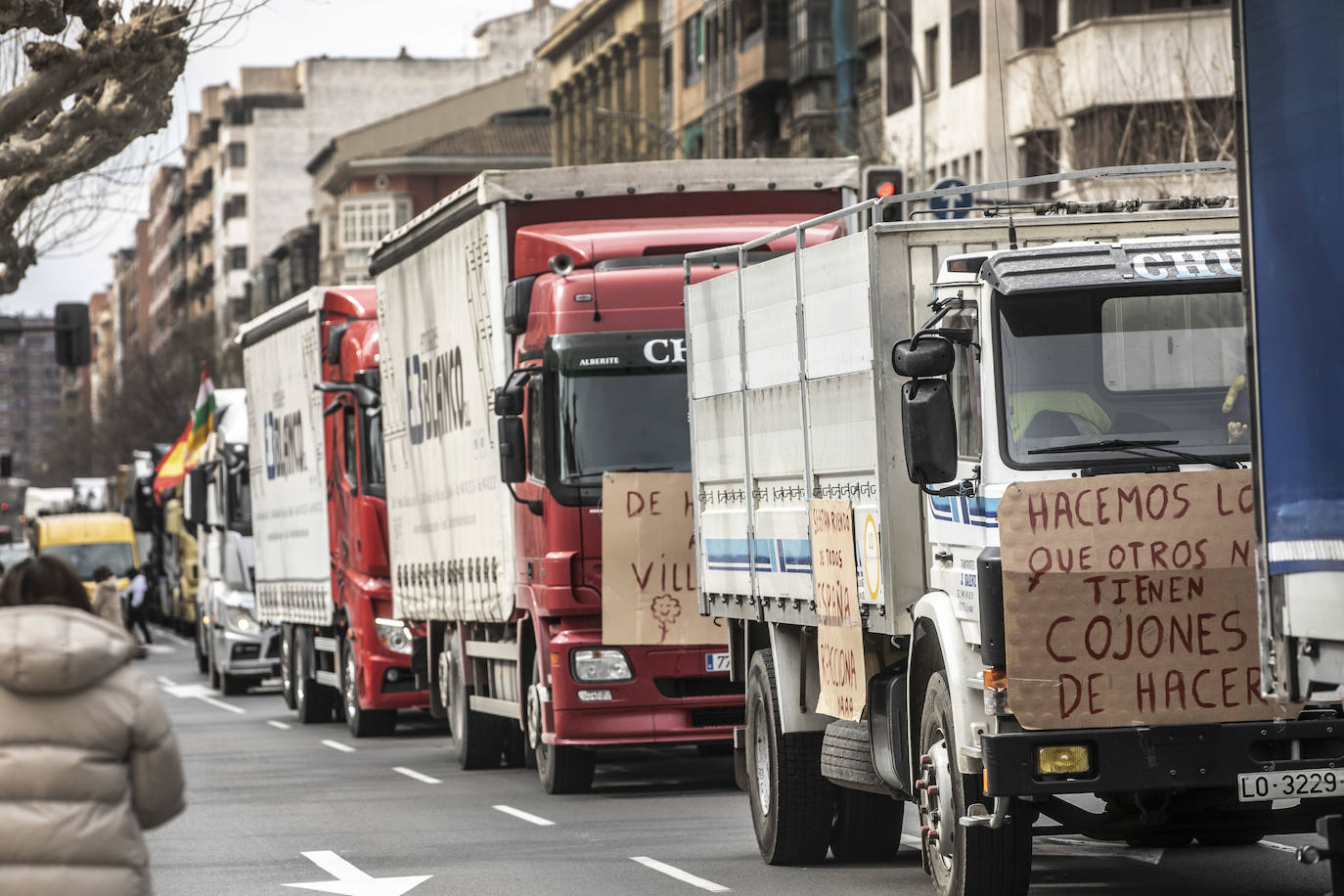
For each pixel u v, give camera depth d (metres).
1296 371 19.67
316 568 69.88
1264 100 20.06
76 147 57.22
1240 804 25.91
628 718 43.97
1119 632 24.61
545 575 44.28
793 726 33.12
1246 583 24.69
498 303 47.38
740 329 33.88
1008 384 25.47
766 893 30.98
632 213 48.47
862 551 28.56
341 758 58.56
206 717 78.31
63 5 52.75
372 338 64.31
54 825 15.73
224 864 36.69
